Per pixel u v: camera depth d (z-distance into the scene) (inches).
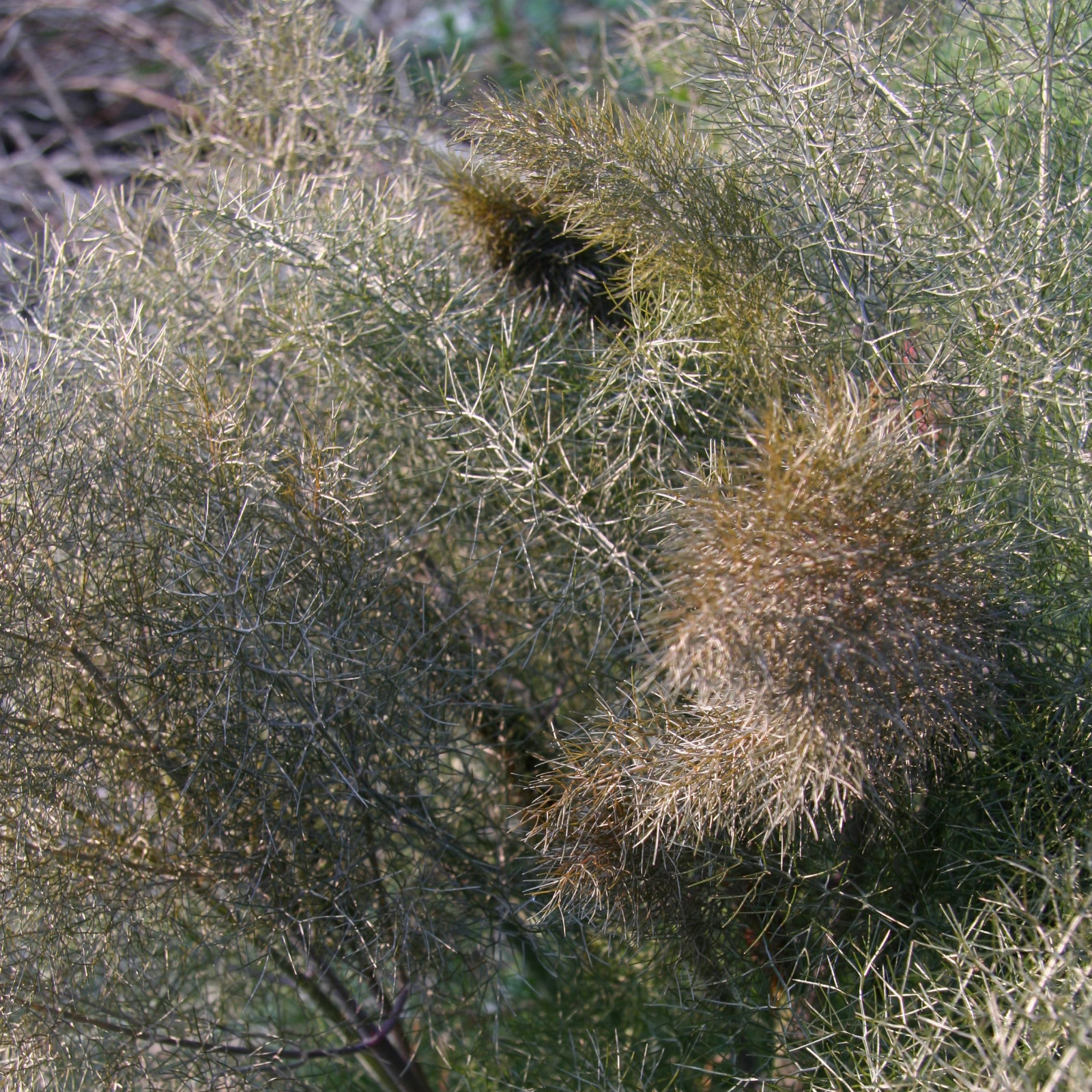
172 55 42.2
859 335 22.9
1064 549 22.2
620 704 22.3
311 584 23.6
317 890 23.3
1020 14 24.9
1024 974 20.3
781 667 19.6
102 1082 22.5
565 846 21.4
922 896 22.1
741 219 22.6
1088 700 21.6
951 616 20.2
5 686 22.6
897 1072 21.3
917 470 20.3
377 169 28.1
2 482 23.2
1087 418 22.2
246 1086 22.8
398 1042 24.7
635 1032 24.1
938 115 23.8
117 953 23.0
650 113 26.0
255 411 25.2
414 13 42.8
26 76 43.1
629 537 23.9
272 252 24.8
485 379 24.6
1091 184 23.3
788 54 23.5
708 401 24.1
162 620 23.1
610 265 24.5
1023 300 22.7
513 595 25.1
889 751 20.4
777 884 22.3
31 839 23.0
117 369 24.5
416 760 23.6
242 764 22.6
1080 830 21.1
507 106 23.0
